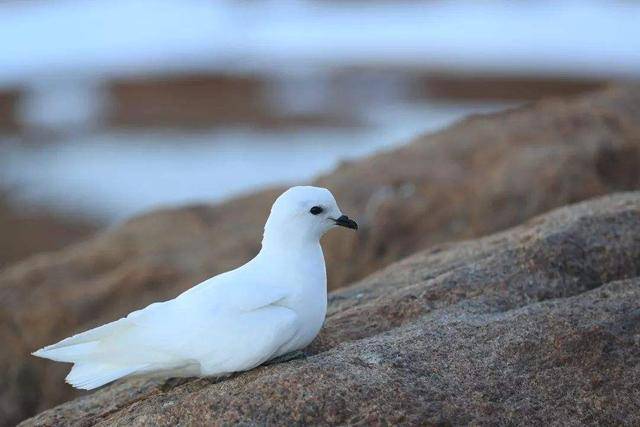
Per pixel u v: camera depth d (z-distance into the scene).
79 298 14.58
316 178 16.41
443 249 10.30
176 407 7.05
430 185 15.13
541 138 15.94
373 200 15.07
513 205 14.40
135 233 16.08
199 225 16.11
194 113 33.31
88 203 24.53
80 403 8.34
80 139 30.64
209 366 7.17
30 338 14.33
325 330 8.26
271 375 7.11
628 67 37.75
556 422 6.94
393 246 14.41
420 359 7.31
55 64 40.91
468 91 35.94
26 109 34.66
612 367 7.29
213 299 7.18
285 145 28.67
